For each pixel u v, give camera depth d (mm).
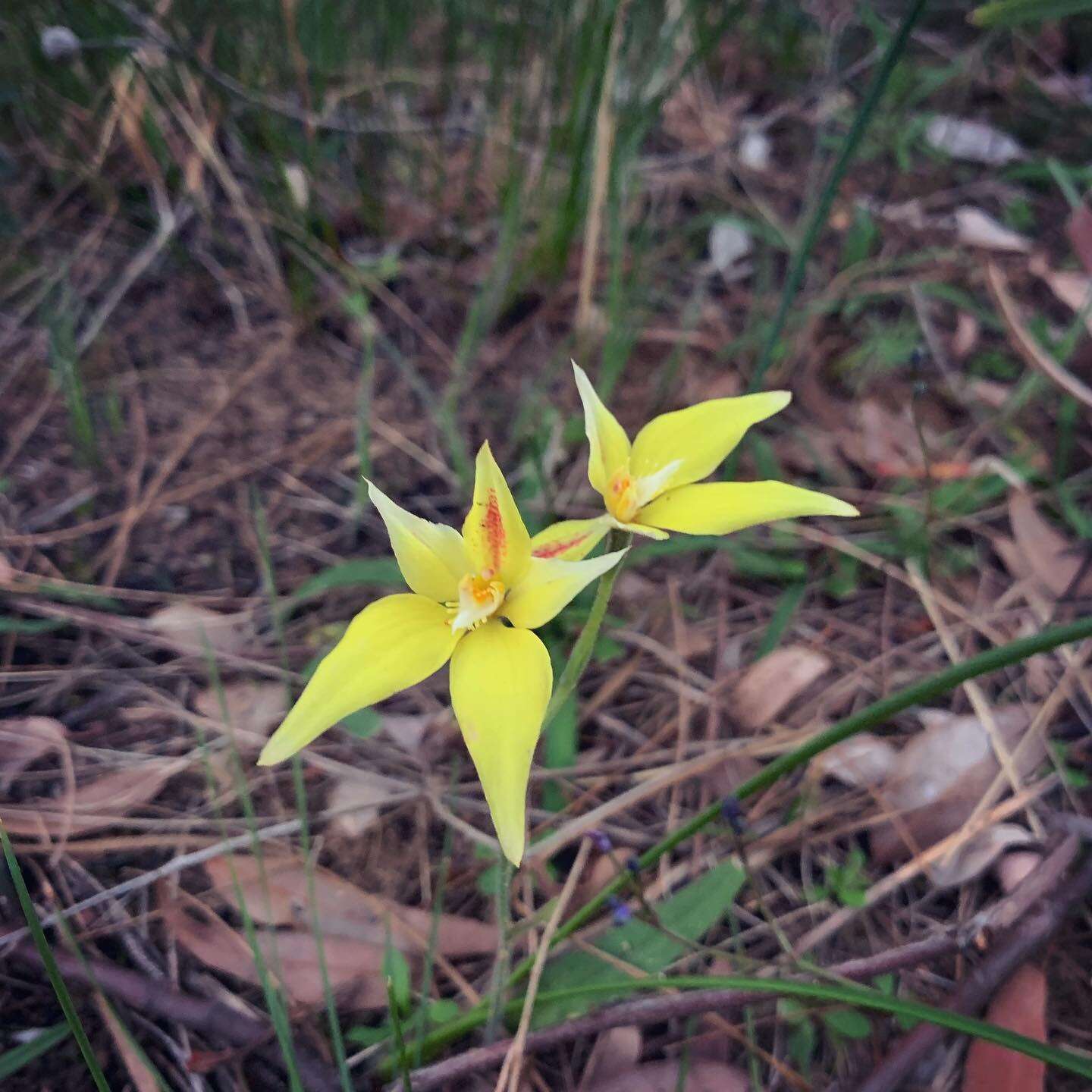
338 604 223
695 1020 168
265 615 220
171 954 172
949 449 266
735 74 381
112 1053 160
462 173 318
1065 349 267
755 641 229
